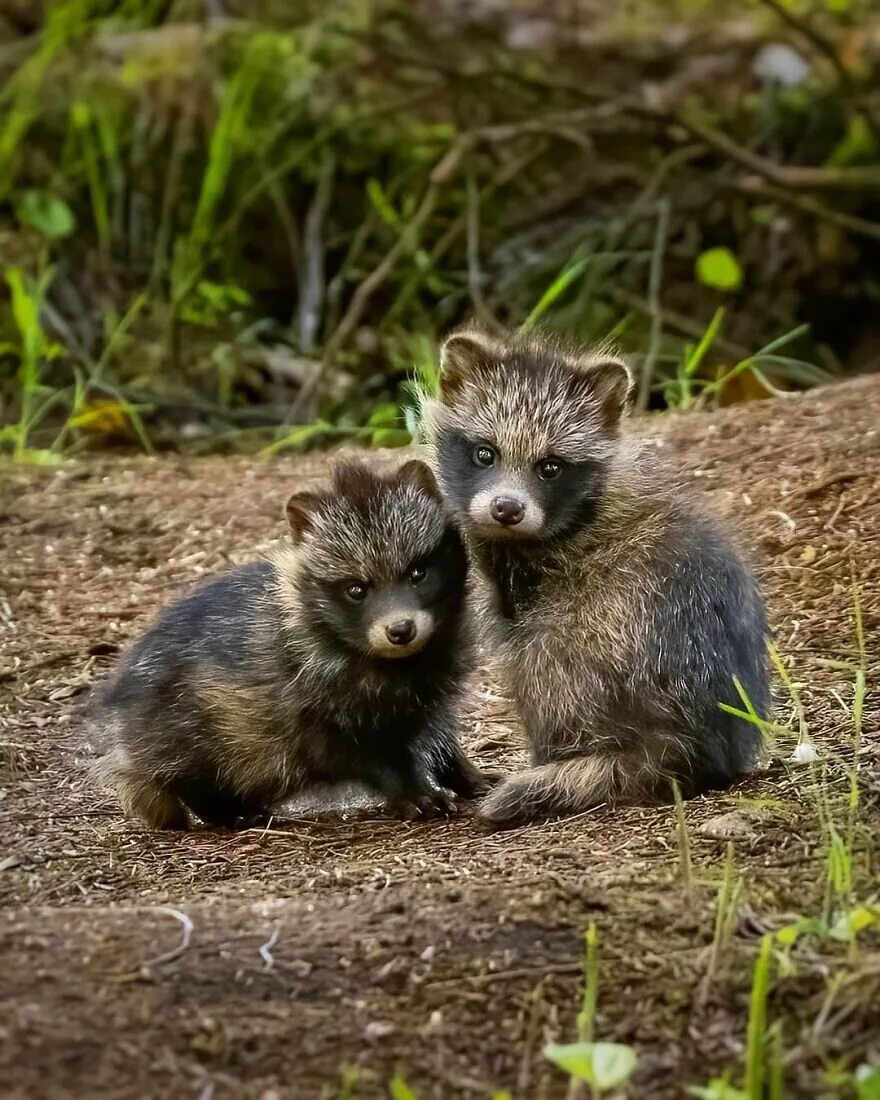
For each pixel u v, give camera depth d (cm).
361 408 2002
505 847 857
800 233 2241
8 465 1609
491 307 2150
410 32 2447
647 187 2211
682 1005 655
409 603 962
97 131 2297
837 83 2331
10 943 701
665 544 968
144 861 902
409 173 2283
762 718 967
